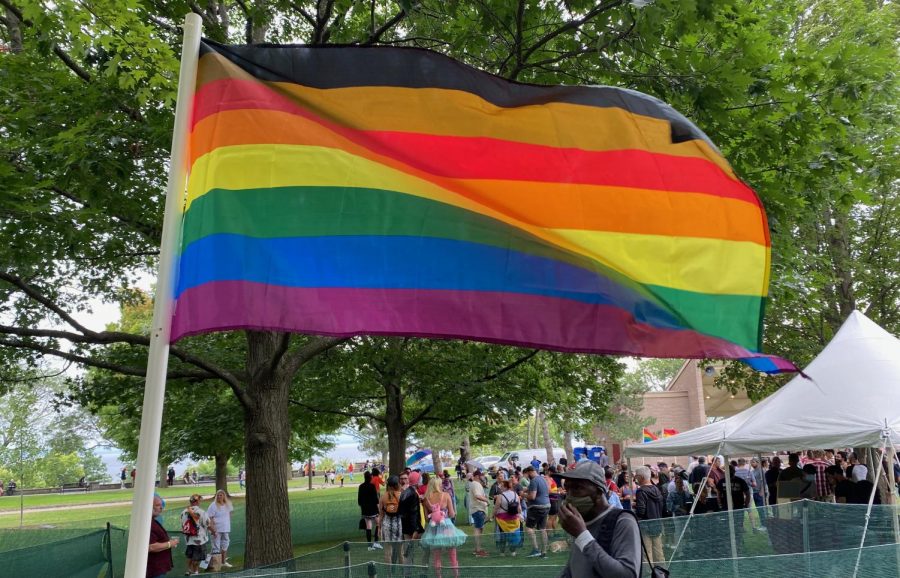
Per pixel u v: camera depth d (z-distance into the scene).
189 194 3.54
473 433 26.39
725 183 4.02
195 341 15.38
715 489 17.59
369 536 17.17
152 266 12.71
